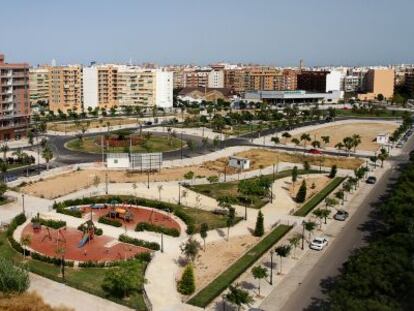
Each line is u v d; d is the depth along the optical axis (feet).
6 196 415.85
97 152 630.33
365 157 618.44
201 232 309.42
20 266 257.14
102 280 260.62
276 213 380.99
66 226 346.54
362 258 224.53
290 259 289.12
